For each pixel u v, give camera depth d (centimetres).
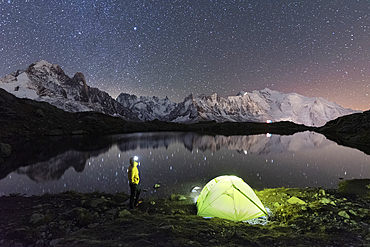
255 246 401
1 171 1318
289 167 1425
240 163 1565
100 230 470
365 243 416
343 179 1127
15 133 3538
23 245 441
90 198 784
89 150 2256
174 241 405
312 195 812
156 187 993
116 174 1241
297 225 531
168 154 2011
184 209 718
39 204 695
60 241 415
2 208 660
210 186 718
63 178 1153
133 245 388
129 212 639
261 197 800
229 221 568
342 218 562
